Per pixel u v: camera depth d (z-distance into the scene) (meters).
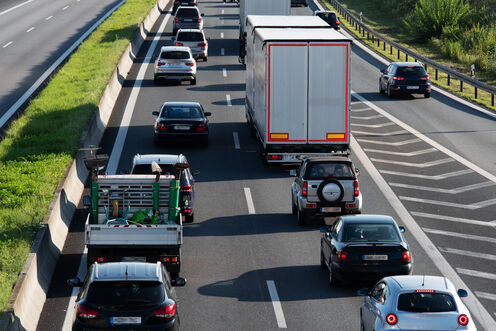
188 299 22.56
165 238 22.84
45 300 22.36
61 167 36.00
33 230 26.02
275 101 39.19
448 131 50.78
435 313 16.31
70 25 95.94
